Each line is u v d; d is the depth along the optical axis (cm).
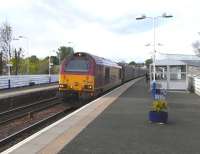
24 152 938
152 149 984
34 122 1952
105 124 1414
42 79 5622
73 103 2766
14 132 1645
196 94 3086
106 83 3247
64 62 2709
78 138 1130
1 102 2422
